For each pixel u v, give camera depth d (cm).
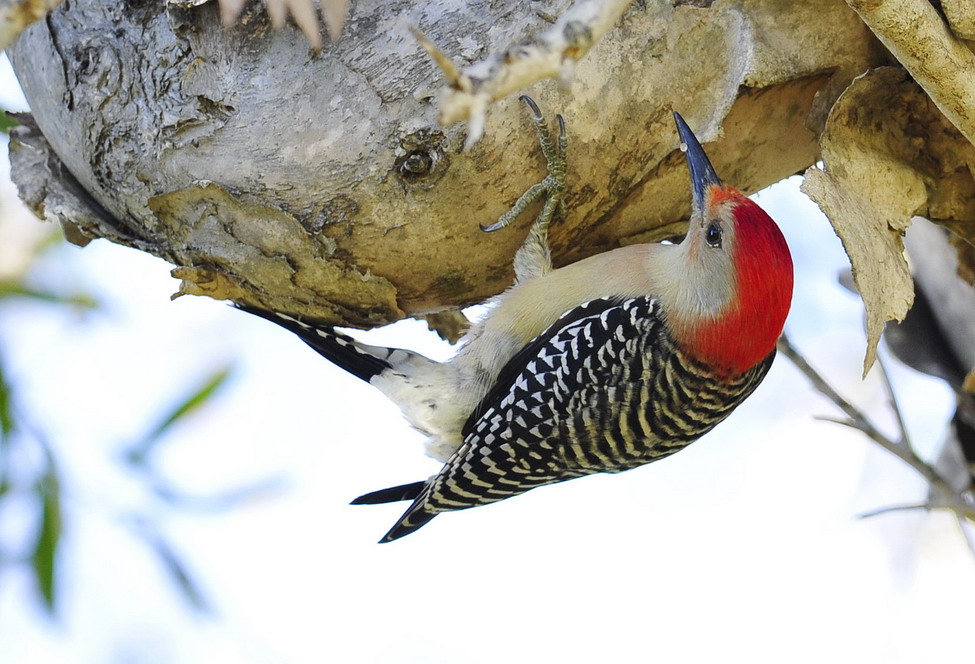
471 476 834
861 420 797
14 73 763
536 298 790
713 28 670
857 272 637
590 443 815
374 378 856
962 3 577
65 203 750
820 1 663
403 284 738
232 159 677
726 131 700
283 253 703
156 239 727
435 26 664
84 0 708
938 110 684
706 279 766
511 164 686
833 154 671
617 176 715
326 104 667
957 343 881
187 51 683
